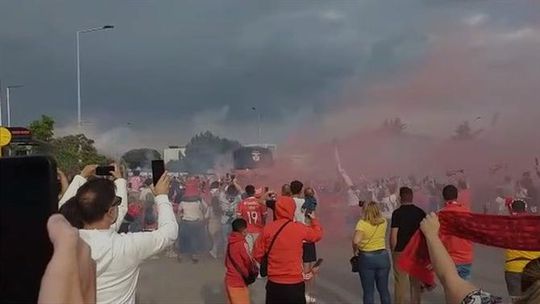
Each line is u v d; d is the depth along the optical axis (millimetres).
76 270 862
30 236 842
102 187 2658
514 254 5812
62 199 3611
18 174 841
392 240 6758
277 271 5867
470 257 6352
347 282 9156
